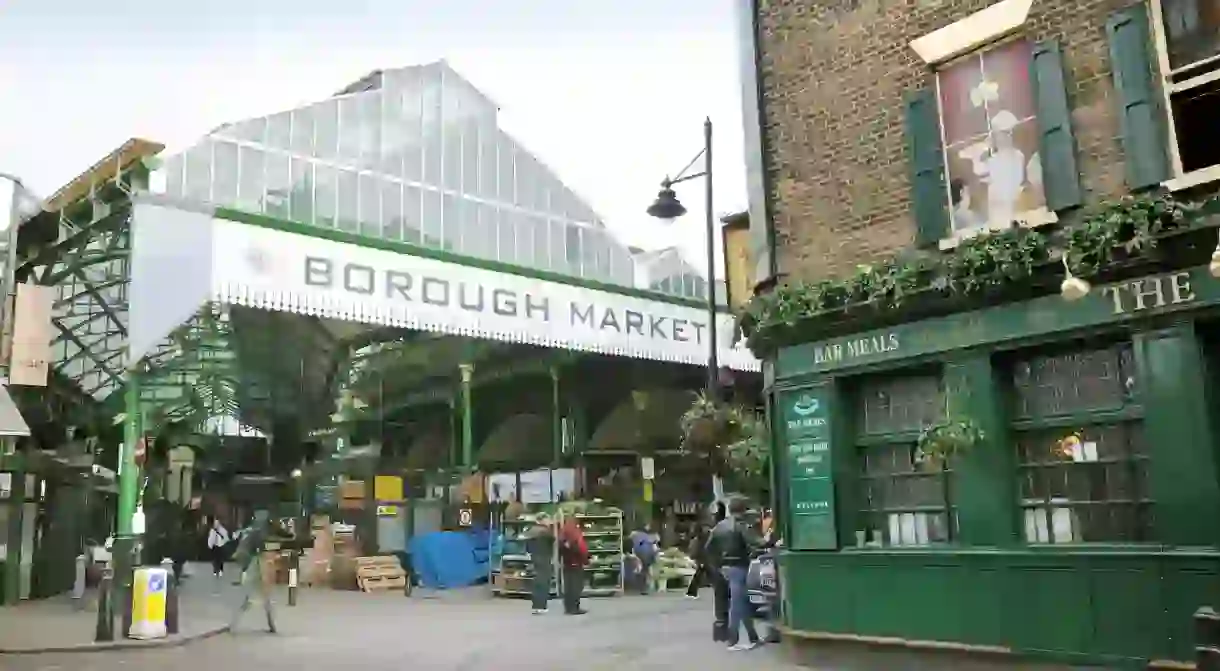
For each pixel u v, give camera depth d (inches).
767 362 446.0
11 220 577.6
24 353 560.1
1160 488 315.9
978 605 354.9
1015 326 351.9
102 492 1008.2
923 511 386.6
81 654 500.7
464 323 818.8
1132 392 335.0
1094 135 345.7
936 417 387.2
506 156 938.1
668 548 990.4
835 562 401.4
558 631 566.3
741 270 581.6
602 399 1182.9
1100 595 324.5
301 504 1311.5
